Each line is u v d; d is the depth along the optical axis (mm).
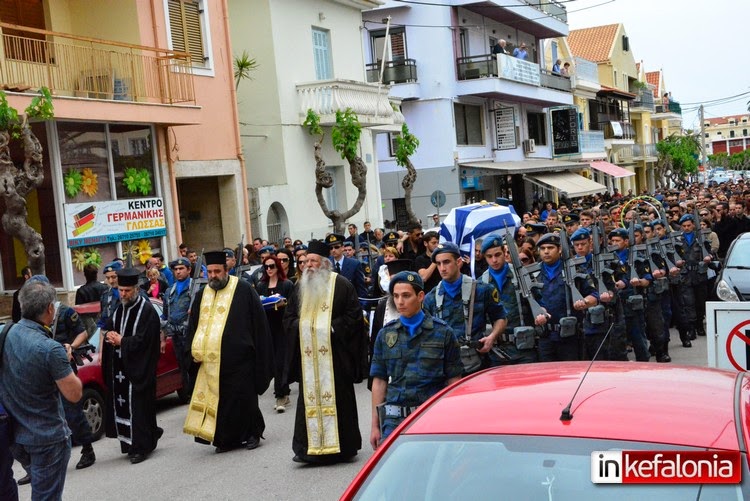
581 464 3176
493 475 3246
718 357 8023
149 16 20125
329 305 8781
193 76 21188
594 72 55594
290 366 8875
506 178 41812
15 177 14742
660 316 12625
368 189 30000
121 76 19250
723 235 19219
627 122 66000
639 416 3334
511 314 8000
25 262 17797
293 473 8523
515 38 43688
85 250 18172
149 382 9633
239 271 14266
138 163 19688
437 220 27797
